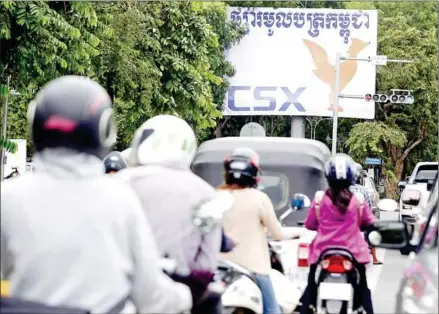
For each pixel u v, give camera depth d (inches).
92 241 159.0
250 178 335.0
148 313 167.6
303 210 462.9
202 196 243.6
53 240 158.2
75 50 838.5
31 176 165.2
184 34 1330.0
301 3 2210.9
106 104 168.9
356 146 2263.8
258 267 329.4
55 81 170.7
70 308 153.1
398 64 2256.4
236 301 308.5
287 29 1991.9
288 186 474.0
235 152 339.9
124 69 1150.3
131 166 258.8
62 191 161.8
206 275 241.4
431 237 274.7
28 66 790.5
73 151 163.9
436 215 282.2
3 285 158.1
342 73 2009.1
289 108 1996.8
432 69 2258.9
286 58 1993.1
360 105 2014.0
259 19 1980.8
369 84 2016.5
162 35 1320.1
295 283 412.5
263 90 1989.4
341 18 2004.2
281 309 370.0
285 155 478.6
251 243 330.6
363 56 2004.2
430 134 2325.3
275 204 470.9
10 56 784.3
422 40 2267.5
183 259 239.1
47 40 780.0
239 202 331.9
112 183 166.9
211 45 1386.6
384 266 761.0
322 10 1996.8
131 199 165.6
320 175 475.8
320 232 369.4
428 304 216.5
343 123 2386.8
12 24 765.3
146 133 255.4
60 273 157.6
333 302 353.1
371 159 2231.8
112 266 159.5
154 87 1262.3
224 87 1953.7
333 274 358.0
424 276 228.7
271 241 409.7
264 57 1984.5
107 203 161.9
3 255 161.9
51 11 768.9
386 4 2455.7
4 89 750.5
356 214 366.3
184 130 255.1
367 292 366.3
